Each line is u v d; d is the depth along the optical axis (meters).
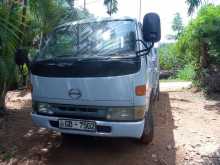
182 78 15.43
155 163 3.80
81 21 4.42
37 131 4.96
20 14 5.02
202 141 4.59
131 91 3.39
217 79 8.49
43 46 4.36
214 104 7.38
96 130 3.55
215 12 8.61
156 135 4.84
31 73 3.88
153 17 3.39
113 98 3.43
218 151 4.20
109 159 3.89
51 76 3.67
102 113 3.51
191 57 9.96
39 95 3.82
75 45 4.04
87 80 3.48
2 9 4.53
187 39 9.70
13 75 5.13
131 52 3.69
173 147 4.32
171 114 6.33
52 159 3.90
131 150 4.18
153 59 5.62
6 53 4.72
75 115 3.65
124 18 4.22
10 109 6.32
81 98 3.53
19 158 3.93
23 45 5.39
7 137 4.65
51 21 5.21
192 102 7.71
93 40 4.02
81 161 3.84
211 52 8.52
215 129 5.23
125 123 3.42
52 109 3.78
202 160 3.91
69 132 3.69
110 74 3.40
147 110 3.89
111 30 4.08
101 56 3.63
